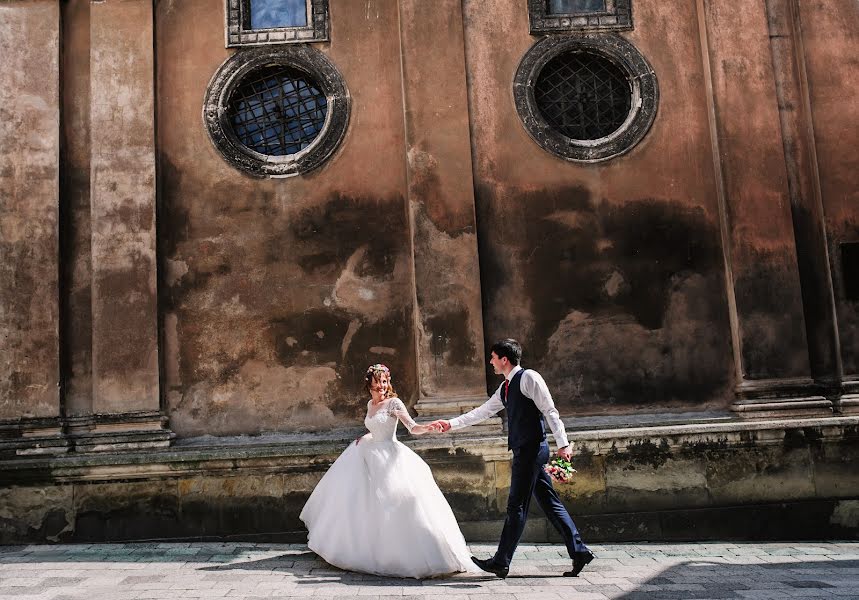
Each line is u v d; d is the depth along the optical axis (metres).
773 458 7.87
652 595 5.31
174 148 8.38
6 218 8.09
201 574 6.12
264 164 8.40
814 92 8.59
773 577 5.93
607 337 8.27
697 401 8.24
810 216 8.52
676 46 8.70
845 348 8.24
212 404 8.09
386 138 8.47
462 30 8.52
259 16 8.71
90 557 6.92
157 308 8.03
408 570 5.93
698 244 8.44
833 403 8.17
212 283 8.24
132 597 5.34
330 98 8.49
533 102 8.49
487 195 8.34
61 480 7.64
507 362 6.24
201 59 8.52
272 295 8.25
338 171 8.41
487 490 7.67
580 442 7.77
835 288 8.33
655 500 7.76
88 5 8.56
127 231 8.10
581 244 8.36
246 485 7.72
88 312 8.12
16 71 8.29
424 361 7.96
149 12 8.43
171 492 7.70
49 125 8.24
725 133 8.43
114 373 7.91
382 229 8.34
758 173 8.40
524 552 7.18
